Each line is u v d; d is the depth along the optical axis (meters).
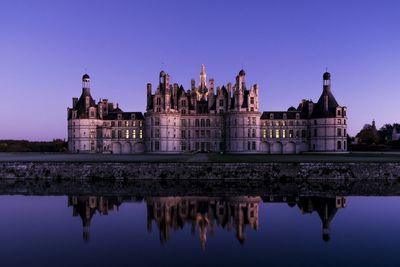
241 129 140.62
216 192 56.41
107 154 131.62
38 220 39.53
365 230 35.38
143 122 154.75
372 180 69.19
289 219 39.59
